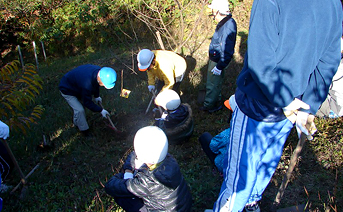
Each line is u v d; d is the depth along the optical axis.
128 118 5.45
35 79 4.48
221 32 4.56
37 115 4.42
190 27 8.13
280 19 1.86
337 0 1.93
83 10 9.95
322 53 2.04
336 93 4.27
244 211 3.14
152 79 5.16
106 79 4.32
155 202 2.72
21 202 3.68
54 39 10.46
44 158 4.52
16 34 11.20
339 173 3.57
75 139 4.91
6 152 3.64
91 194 3.75
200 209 3.40
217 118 5.20
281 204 3.28
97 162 4.38
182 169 4.05
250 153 2.48
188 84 6.13
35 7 10.89
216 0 4.50
